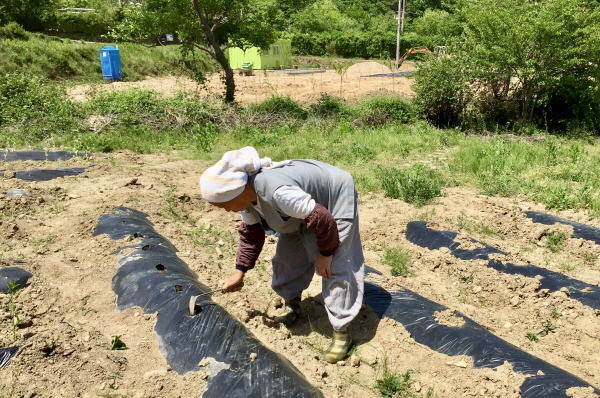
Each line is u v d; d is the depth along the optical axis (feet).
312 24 152.87
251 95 65.51
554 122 52.34
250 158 10.14
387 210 22.40
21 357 10.36
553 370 10.76
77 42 96.17
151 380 10.15
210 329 11.16
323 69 113.80
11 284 11.76
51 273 14.49
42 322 12.12
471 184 27.09
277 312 13.67
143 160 30.50
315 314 13.61
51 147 33.96
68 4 118.73
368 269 15.98
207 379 10.12
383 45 147.84
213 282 14.73
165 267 13.76
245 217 11.47
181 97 44.21
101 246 15.65
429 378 11.19
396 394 10.71
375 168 29.25
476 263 17.16
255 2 53.62
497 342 11.76
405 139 38.45
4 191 20.89
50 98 41.09
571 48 45.98
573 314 14.34
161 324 11.71
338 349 11.73
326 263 10.89
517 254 17.88
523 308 14.90
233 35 52.70
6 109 38.93
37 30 103.96
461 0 52.85
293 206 9.93
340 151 34.06
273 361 10.34
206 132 35.81
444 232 19.08
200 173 27.91
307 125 43.19
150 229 17.11
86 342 11.21
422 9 206.39
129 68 87.45
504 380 10.59
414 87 51.39
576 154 31.30
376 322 13.10
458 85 48.57
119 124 38.55
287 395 9.67
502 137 40.16
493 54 48.06
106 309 12.82
